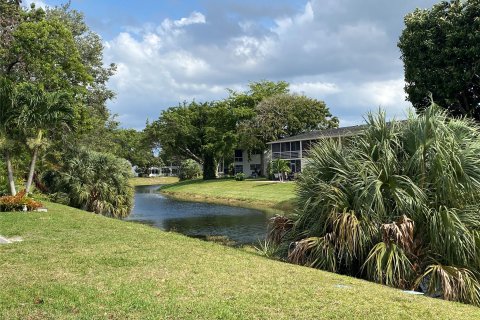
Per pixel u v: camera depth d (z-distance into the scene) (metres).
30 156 24.41
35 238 11.26
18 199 18.09
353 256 9.52
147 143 77.44
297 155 56.22
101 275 7.29
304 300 6.21
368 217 9.53
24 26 25.66
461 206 9.27
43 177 29.00
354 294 6.73
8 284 6.61
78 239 11.19
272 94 68.00
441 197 9.38
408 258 9.09
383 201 9.71
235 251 10.71
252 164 71.88
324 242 9.93
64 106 19.91
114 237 11.70
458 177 9.30
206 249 10.45
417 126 9.99
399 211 9.52
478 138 10.08
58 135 27.84
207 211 31.77
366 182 9.66
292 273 8.12
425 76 25.83
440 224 8.92
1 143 19.00
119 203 28.64
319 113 64.38
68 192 28.08
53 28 26.95
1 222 14.05
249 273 7.82
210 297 6.14
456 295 8.20
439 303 6.78
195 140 74.12
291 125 63.03
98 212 27.52
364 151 10.47
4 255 8.88
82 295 6.07
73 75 28.94
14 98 18.94
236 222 24.97
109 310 5.48
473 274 8.62
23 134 19.94
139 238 11.70
